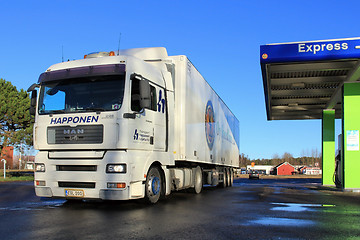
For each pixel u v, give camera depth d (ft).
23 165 256.73
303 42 45.62
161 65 34.88
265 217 23.85
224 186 65.21
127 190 25.35
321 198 40.01
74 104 27.12
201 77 44.32
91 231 18.40
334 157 77.15
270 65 49.08
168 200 34.14
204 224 20.79
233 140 75.31
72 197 26.30
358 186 52.42
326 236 18.06
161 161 30.53
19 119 86.94
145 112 28.35
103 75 27.02
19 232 18.03
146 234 17.83
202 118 44.45
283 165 393.50
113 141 25.53
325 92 65.46
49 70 28.94
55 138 27.09
